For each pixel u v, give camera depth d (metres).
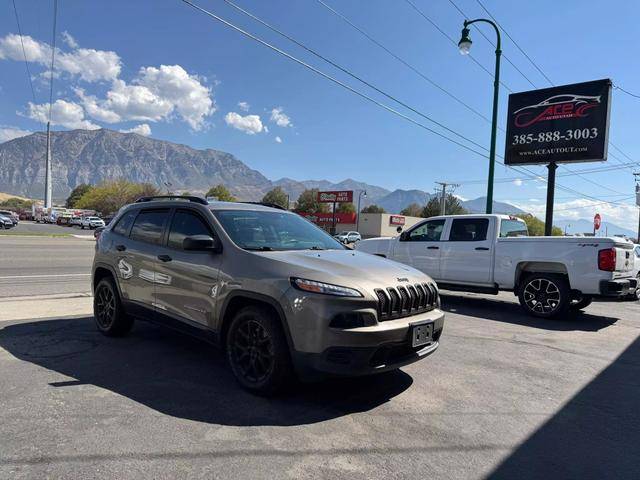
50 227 64.56
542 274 8.59
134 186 123.56
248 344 4.31
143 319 5.56
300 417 3.79
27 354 5.28
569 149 17.25
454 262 9.80
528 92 18.23
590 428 3.83
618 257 8.09
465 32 15.70
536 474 3.07
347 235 62.84
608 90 16.50
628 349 6.50
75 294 9.48
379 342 3.80
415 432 3.61
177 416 3.72
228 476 2.86
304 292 3.86
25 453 3.06
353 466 3.05
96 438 3.29
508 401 4.37
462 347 6.30
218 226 4.82
